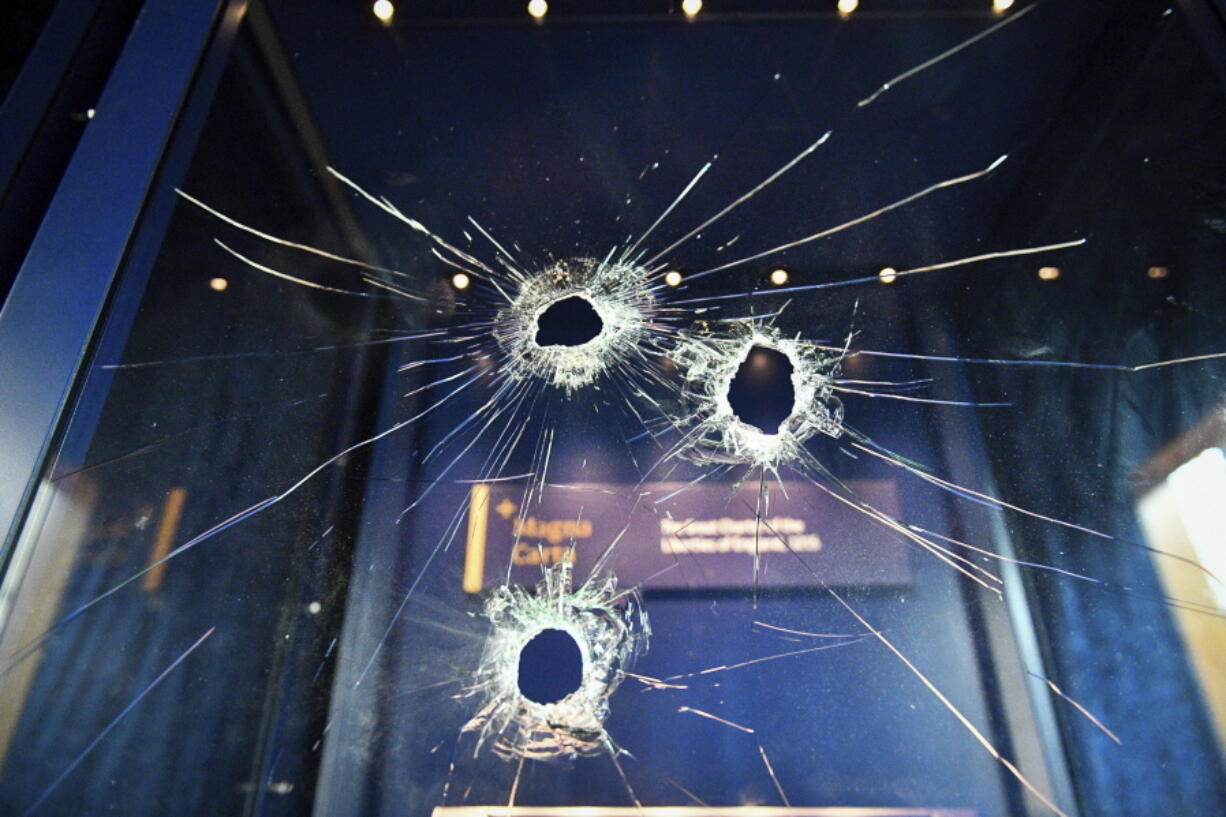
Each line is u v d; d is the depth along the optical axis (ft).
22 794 0.89
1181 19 1.26
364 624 1.22
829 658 1.19
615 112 1.49
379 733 1.14
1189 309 1.23
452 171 1.48
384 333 1.43
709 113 1.48
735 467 1.35
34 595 0.96
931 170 1.45
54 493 1.00
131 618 1.04
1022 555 1.23
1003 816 1.06
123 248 1.12
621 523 1.30
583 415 1.40
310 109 1.42
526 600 1.24
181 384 1.17
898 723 1.13
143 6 1.29
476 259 1.48
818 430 1.37
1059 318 1.35
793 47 1.47
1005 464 1.30
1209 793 1.04
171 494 1.13
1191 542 1.16
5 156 1.14
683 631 1.22
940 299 1.42
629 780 1.10
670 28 1.48
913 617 1.21
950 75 1.45
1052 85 1.41
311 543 1.25
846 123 1.47
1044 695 1.14
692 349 1.44
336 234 1.42
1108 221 1.33
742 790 1.09
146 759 1.00
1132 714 1.11
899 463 1.33
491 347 1.45
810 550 1.27
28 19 1.28
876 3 1.47
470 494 1.32
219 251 1.25
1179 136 1.25
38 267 1.09
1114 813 1.05
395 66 1.47
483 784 1.10
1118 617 1.17
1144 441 1.23
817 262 1.46
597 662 1.20
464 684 1.18
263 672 1.14
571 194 1.49
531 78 1.48
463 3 1.48
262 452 1.25
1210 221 1.21
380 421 1.37
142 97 1.21
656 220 1.49
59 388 1.03
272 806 1.07
